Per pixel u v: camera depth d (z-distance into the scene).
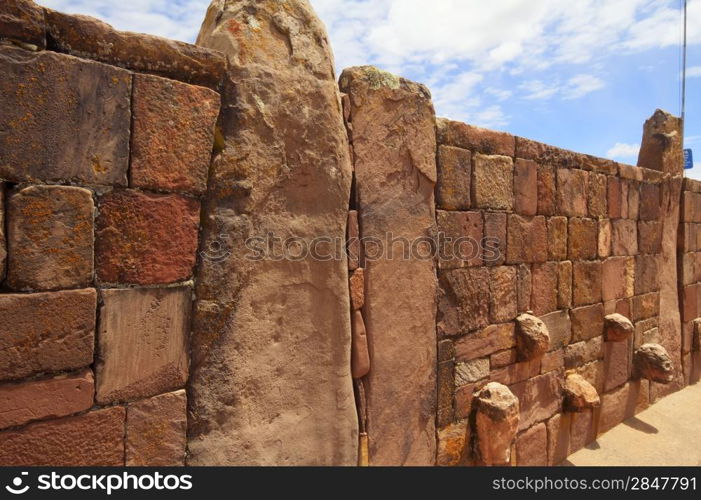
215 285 2.27
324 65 2.62
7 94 1.71
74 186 1.86
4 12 1.70
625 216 5.63
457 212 3.61
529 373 4.33
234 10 2.42
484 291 3.85
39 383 1.83
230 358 2.31
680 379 6.81
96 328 1.95
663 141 6.47
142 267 2.04
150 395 2.10
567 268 4.75
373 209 3.01
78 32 1.88
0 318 1.72
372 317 2.98
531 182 4.29
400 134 3.16
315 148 2.59
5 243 1.73
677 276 6.80
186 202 2.16
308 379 2.62
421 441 3.31
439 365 3.48
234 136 2.31
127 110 1.97
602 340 5.28
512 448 4.11
